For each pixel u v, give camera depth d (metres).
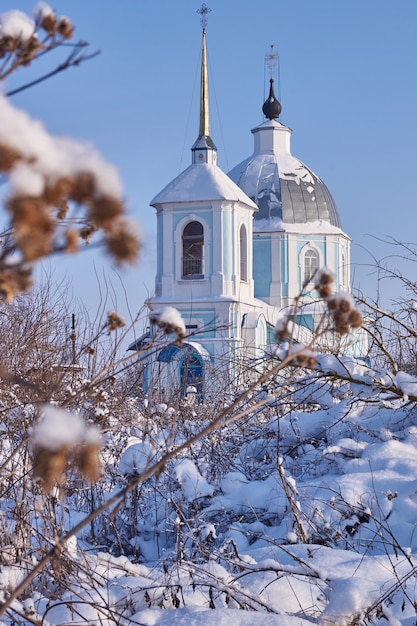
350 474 7.72
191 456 8.61
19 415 6.45
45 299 10.27
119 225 1.34
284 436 9.10
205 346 36.31
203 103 39.25
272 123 46.94
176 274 37.72
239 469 8.92
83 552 5.29
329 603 4.76
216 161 39.38
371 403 9.27
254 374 12.43
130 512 7.54
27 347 8.77
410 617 4.78
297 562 5.81
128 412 8.78
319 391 9.20
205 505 7.76
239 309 37.41
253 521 7.57
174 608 4.91
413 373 9.51
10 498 5.89
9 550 5.23
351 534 6.93
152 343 3.76
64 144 1.34
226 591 5.00
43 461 1.73
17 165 1.29
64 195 1.31
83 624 4.53
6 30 2.10
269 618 4.52
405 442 8.56
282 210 44.38
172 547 7.13
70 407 6.09
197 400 11.15
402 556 5.83
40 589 5.11
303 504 7.18
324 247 44.38
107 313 3.84
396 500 7.19
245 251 39.34
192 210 37.81
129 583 5.13
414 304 8.91
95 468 1.78
